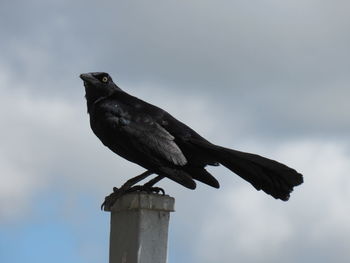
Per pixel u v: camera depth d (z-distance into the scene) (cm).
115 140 1027
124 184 974
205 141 1030
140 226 881
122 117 1030
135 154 998
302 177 976
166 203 897
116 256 914
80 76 1100
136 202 889
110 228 938
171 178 970
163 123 1033
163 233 891
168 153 981
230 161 1000
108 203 941
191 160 1031
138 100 1082
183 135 1023
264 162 981
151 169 984
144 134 1003
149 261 880
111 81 1112
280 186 991
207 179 1001
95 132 1072
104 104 1062
